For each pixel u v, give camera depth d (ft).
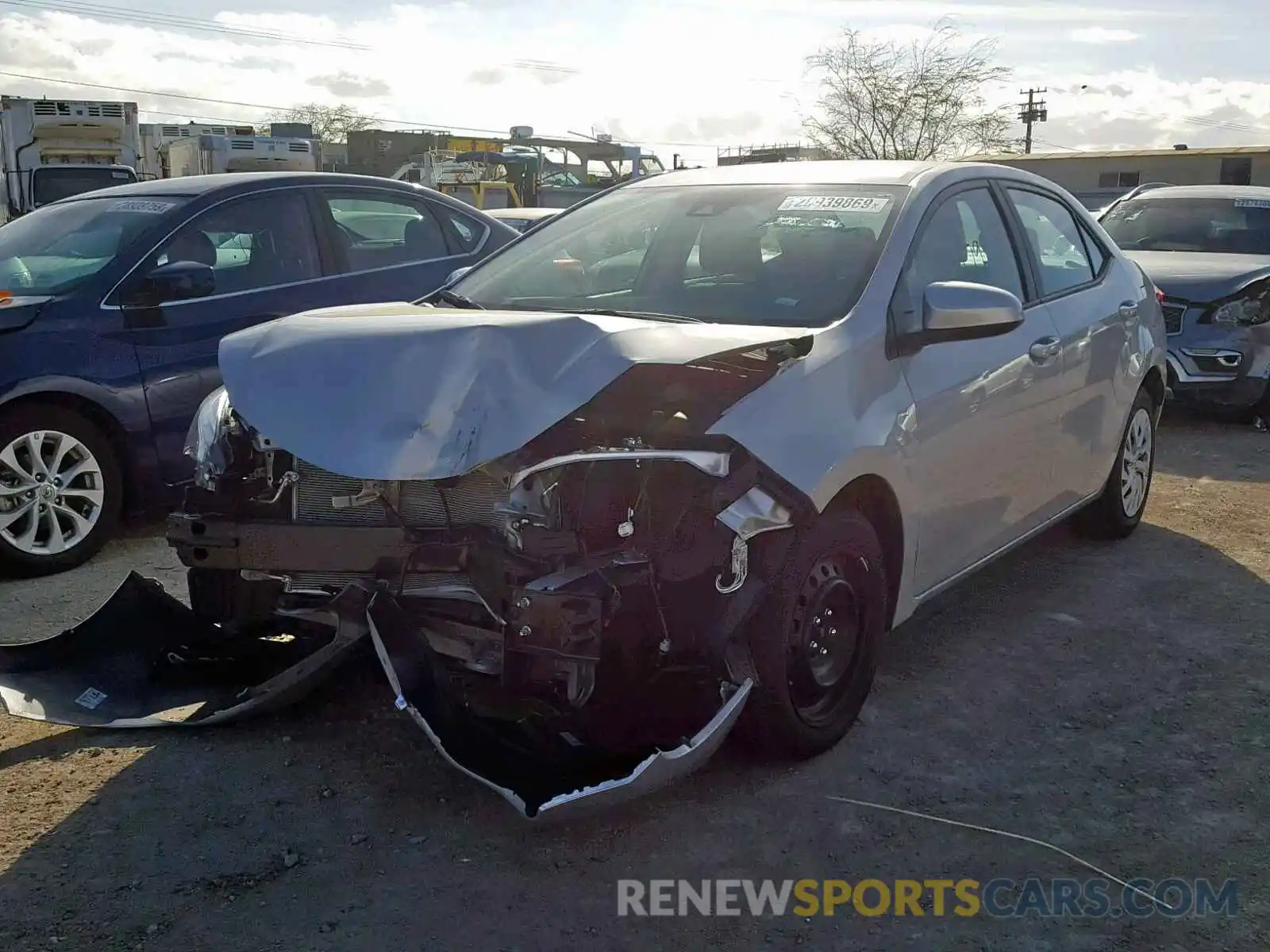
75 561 17.94
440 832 10.59
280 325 11.76
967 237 14.66
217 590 12.15
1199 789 11.55
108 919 9.27
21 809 10.83
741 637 10.87
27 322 17.53
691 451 10.27
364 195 22.18
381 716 12.74
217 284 19.71
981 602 16.76
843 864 10.22
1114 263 18.58
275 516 11.51
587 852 10.32
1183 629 15.78
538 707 10.43
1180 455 26.81
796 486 10.65
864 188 14.25
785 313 12.60
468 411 10.21
